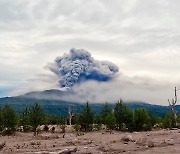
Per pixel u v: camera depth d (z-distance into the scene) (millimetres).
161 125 78938
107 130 69562
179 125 73562
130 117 70812
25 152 25500
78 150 25141
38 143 34188
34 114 59188
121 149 26469
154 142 30469
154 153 24375
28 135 54594
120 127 71688
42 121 60000
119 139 35781
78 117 69562
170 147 27781
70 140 36969
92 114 68562
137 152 24938
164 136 38969
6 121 59469
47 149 27125
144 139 30844
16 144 34688
